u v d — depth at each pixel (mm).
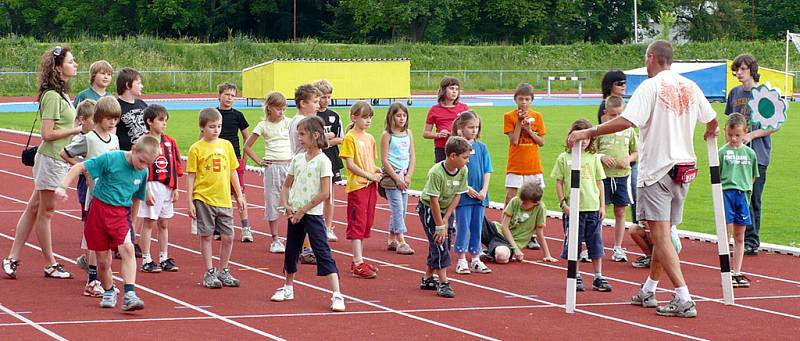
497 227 11719
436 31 72812
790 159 22891
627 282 10461
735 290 10070
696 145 26453
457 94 12547
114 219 8844
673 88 8945
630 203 11547
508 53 61344
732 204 10570
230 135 13727
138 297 9430
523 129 12422
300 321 8562
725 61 45344
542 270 11047
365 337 8039
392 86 43438
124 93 11250
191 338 7945
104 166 8812
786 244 12922
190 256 11758
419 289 10000
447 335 8133
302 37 77688
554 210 15680
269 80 42281
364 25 74375
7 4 77500
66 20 74500
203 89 52188
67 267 10875
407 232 13672
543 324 8547
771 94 11773
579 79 48406
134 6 74812
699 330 8383
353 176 10789
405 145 11906
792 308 9258
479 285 10219
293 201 9203
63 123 10195
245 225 12836
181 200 16562
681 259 11750
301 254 11344
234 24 76438
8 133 28484
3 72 49188
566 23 76500
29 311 8805
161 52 55375
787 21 80062
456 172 9695
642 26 78438
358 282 10344
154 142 8945
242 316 8727
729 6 80562
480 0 73625
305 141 9219
